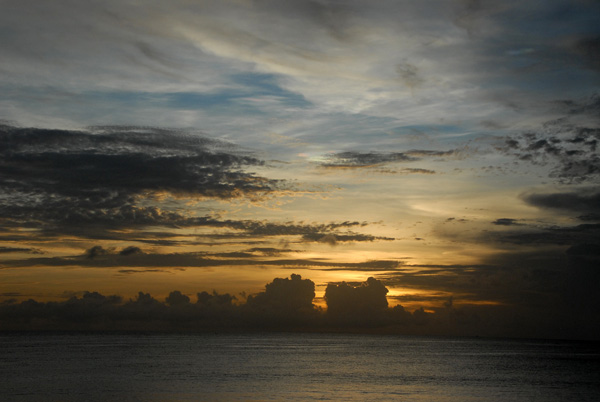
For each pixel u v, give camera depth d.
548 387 86.25
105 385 82.31
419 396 74.88
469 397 74.69
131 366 115.19
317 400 70.06
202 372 103.44
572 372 114.44
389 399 71.81
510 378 99.88
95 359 134.75
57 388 78.75
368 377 97.94
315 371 108.88
